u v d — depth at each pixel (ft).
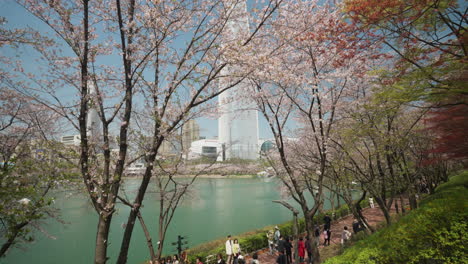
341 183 37.73
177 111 25.63
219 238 59.31
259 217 85.51
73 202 97.35
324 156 29.66
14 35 16.75
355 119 32.96
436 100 22.18
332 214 64.80
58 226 72.33
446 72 19.90
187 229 72.69
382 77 24.41
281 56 28.99
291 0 25.53
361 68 30.58
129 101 18.31
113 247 58.59
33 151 20.48
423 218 18.67
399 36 20.26
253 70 19.71
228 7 20.40
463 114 21.98
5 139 23.09
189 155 34.58
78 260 51.49
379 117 28.40
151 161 18.84
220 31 20.24
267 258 43.29
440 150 24.11
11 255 52.70
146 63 20.62
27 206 15.93
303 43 27.04
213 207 101.96
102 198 16.88
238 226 75.20
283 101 32.76
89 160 18.74
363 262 17.62
